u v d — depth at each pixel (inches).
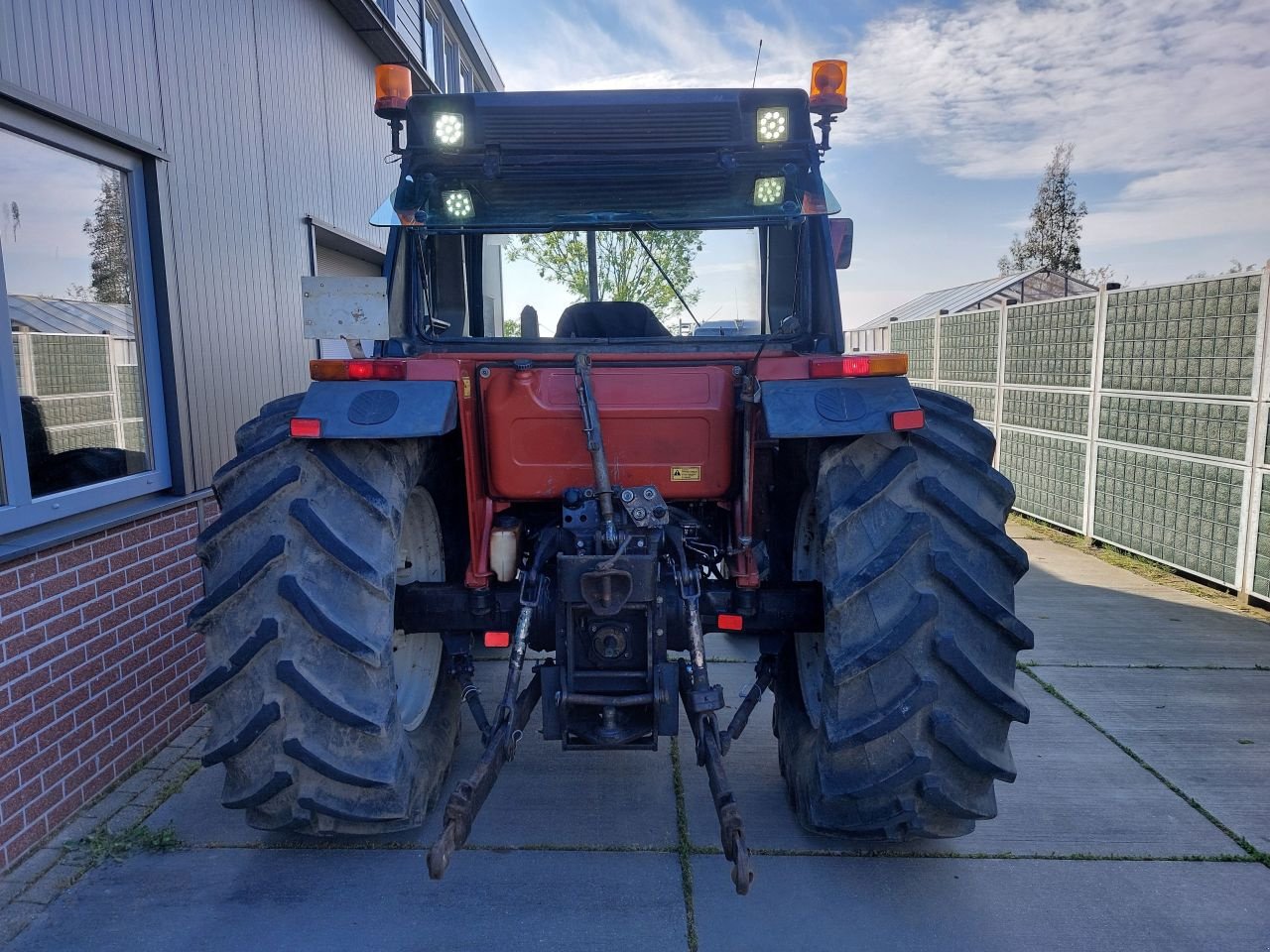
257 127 193.6
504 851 113.3
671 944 95.7
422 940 96.1
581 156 118.4
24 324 120.4
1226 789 130.5
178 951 94.8
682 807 124.6
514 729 95.5
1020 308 346.9
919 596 94.0
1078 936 97.6
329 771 93.0
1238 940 97.1
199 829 118.7
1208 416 236.2
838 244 122.0
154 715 142.6
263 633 91.0
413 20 347.6
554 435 105.9
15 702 111.6
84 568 125.6
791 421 94.1
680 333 125.6
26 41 115.6
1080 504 304.0
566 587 96.4
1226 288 227.5
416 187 120.8
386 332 102.7
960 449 101.5
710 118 116.2
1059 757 140.6
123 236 143.4
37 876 108.7
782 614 109.7
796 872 109.0
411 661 124.6
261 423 114.9
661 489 107.6
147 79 146.1
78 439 131.6
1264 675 175.3
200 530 159.0
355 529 93.5
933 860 112.0
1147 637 199.3
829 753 96.7
